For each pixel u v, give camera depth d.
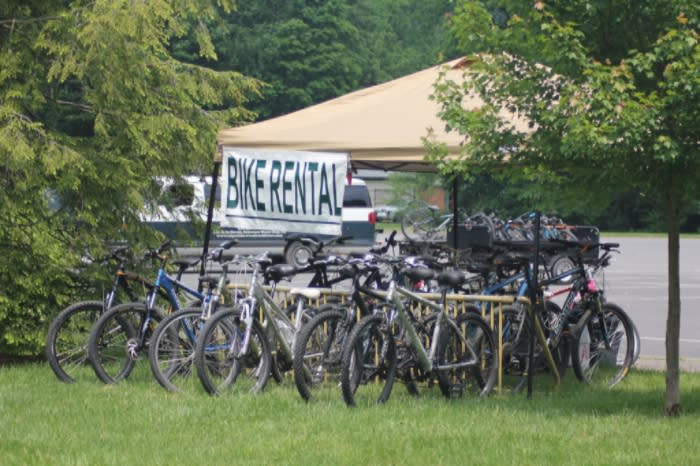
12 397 16.95
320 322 16.45
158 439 14.09
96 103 22.52
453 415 15.86
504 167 15.84
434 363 16.95
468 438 14.16
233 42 102.50
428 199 88.44
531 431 14.70
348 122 19.14
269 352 17.62
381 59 128.50
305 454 13.27
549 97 15.17
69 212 22.39
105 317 18.11
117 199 22.55
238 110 25.52
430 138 17.41
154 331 17.98
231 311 17.22
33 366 20.41
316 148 18.75
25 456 13.16
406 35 141.00
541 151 15.31
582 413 16.39
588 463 12.89
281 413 15.71
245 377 17.78
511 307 18.20
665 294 39.47
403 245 23.64
